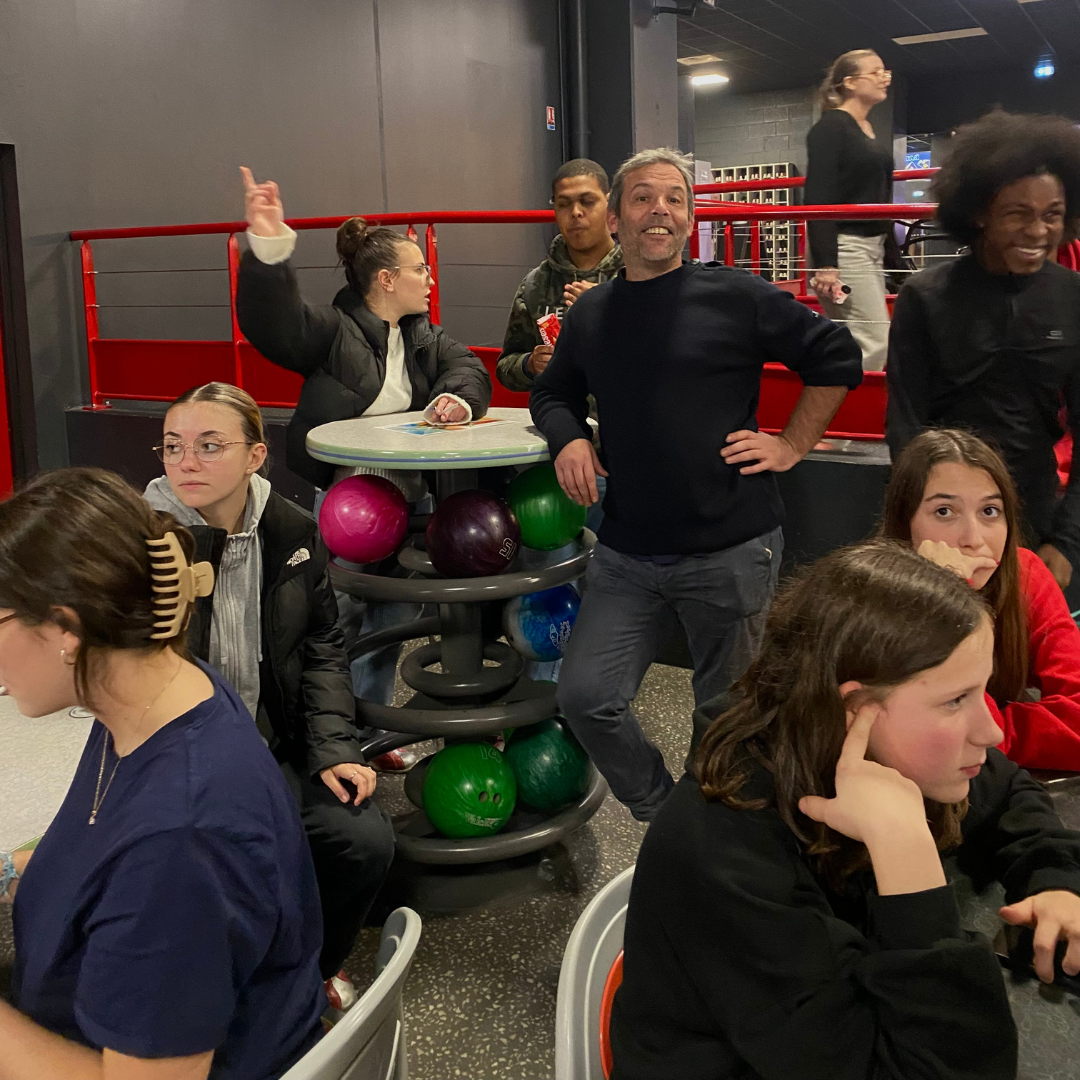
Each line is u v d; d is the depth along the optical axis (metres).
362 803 1.91
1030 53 12.98
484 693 2.26
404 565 2.29
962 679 0.86
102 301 5.79
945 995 0.82
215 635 1.86
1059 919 1.03
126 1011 0.91
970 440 1.53
